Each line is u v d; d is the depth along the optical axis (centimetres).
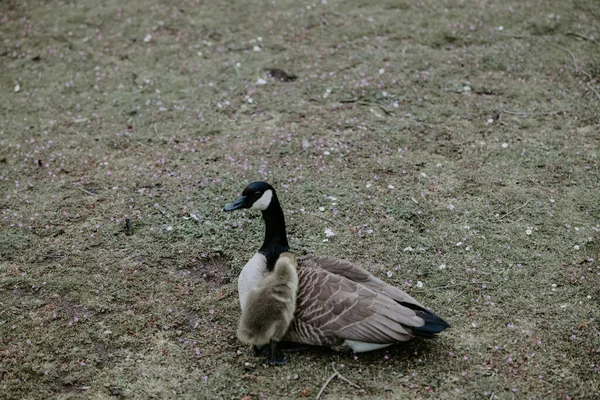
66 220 723
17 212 733
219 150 852
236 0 1253
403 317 509
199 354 552
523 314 590
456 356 542
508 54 1058
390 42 1105
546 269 646
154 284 634
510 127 891
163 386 521
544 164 817
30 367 538
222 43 1120
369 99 962
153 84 1011
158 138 883
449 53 1070
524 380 520
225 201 748
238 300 616
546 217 722
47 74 1046
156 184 786
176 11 1213
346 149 845
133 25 1173
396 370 529
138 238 696
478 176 796
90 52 1103
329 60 1061
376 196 757
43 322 586
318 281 541
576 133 880
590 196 755
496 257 662
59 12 1212
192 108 950
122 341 567
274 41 1120
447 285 627
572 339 560
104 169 818
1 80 1029
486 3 1204
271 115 932
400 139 869
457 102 949
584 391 511
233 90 991
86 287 627
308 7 1220
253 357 547
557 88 977
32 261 663
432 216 725
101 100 977
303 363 537
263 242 648
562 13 1162
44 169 820
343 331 517
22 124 920
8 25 1168
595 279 629
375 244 680
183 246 681
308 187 770
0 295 618
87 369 538
